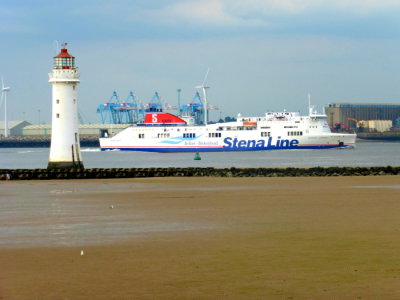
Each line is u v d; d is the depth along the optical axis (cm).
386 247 5769
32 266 5156
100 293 4447
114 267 5119
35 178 14875
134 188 11988
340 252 5584
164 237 6341
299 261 5281
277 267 5100
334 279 4747
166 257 5447
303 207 8600
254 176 15362
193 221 7375
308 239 6175
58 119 15100
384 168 15988
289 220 7381
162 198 10025
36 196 10581
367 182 12975
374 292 4428
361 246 5819
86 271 5006
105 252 5644
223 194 10575
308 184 12531
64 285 4628
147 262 5275
